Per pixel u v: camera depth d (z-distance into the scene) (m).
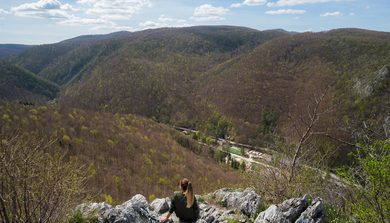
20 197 2.99
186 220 4.38
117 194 23.06
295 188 5.88
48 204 3.17
